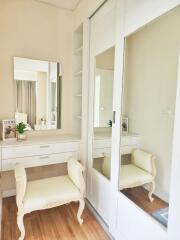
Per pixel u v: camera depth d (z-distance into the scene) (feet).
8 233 5.68
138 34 4.71
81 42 8.80
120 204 5.35
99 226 6.11
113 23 5.66
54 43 8.32
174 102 3.88
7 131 7.34
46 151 7.20
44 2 7.88
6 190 7.84
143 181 4.72
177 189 3.44
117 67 5.41
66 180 6.49
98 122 6.70
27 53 7.82
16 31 7.52
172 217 3.56
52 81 8.41
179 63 3.41
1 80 7.43
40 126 8.33
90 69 7.18
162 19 4.04
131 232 4.87
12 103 7.70
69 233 5.76
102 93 6.42
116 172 5.55
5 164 6.55
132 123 5.07
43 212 6.81
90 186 7.41
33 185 6.03
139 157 4.87
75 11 8.16
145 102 4.66
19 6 7.49
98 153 6.80
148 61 4.52
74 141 7.72
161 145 4.24
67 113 8.91
